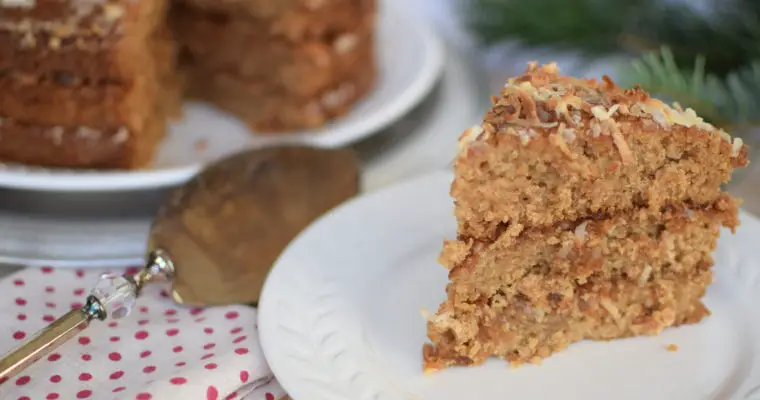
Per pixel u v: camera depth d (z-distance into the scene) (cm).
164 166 72
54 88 67
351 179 67
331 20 74
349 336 56
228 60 76
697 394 53
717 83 63
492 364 55
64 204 66
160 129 75
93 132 69
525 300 56
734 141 56
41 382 54
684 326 57
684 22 69
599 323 56
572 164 54
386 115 72
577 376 54
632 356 55
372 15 76
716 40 68
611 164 54
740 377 53
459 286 55
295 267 59
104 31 67
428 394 53
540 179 54
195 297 59
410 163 70
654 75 62
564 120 54
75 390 53
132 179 66
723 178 56
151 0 72
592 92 56
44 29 66
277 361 54
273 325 55
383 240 61
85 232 64
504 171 54
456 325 55
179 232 62
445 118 75
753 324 55
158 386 53
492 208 54
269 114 76
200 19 77
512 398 53
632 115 55
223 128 76
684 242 56
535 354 56
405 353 55
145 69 71
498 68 81
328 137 71
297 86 74
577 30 71
